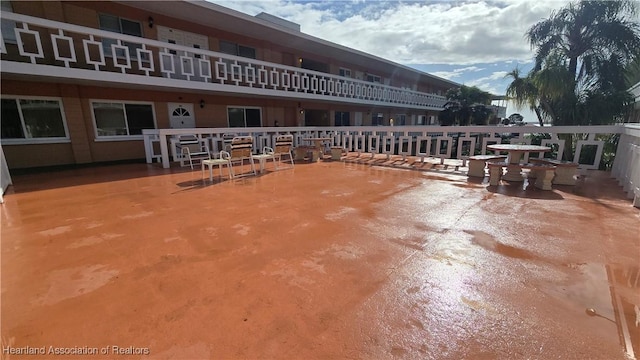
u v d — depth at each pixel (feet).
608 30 31.12
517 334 5.54
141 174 23.29
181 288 7.15
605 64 32.07
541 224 11.25
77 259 8.71
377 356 5.06
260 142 33.32
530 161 20.40
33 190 17.69
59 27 22.45
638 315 6.00
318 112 56.13
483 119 66.28
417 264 8.24
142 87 30.73
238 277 7.63
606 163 28.09
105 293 6.97
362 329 5.72
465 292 6.89
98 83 27.78
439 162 28.19
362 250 9.16
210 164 20.35
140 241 9.98
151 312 6.26
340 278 7.54
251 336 5.56
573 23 32.99
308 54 50.44
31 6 25.75
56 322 5.97
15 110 26.03
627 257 8.50
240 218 12.29
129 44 31.50
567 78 32.12
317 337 5.52
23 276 7.78
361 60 58.34
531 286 7.10
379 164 28.02
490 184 18.45
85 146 29.55
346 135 35.42
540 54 35.94
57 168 26.58
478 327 5.74
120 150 32.14
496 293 6.84
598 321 5.84
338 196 15.85
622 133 18.17
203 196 16.05
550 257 8.56
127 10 30.96
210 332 5.67
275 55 45.91
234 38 40.32
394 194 16.20
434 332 5.62
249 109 43.91
